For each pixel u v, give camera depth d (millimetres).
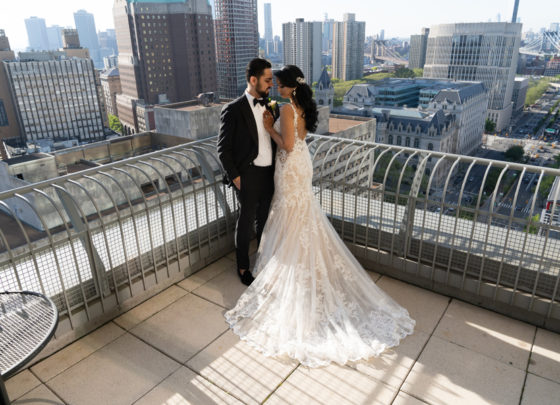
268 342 2895
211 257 4047
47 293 2828
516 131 177500
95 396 2512
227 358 2791
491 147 154500
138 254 3332
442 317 3197
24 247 2625
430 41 183250
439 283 3514
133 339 3006
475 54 173125
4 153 156750
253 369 2684
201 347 2906
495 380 2562
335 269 3221
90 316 3072
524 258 3098
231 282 3730
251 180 3369
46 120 155125
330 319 3023
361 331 2953
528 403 2393
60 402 2475
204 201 3850
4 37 157250
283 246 3127
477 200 3039
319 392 2486
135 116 169125
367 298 3242
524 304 3074
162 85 169500
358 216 4000
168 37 163000
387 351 2820
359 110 121312
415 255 3639
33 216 29109
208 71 174375
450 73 181625
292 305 3018
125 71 174125
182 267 3758
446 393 2467
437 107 123312
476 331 3025
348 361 2729
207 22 167875
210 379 2613
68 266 2902
